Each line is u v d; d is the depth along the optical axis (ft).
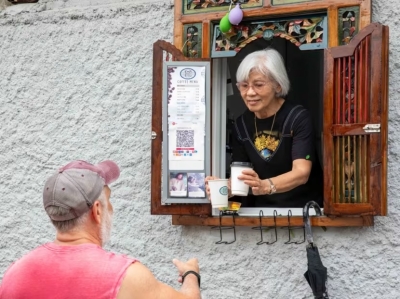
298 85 15.88
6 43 15.99
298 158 13.08
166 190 13.33
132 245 14.52
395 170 12.60
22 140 15.69
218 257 13.74
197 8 13.70
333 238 12.82
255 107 13.23
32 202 15.49
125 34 14.98
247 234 13.53
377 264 12.53
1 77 15.98
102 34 15.17
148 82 14.70
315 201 13.46
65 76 15.42
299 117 13.25
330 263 12.81
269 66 13.03
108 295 8.68
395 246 12.46
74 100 15.30
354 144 12.15
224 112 14.07
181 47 13.76
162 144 13.43
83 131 15.16
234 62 14.74
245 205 13.99
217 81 13.94
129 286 8.77
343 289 12.70
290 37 13.01
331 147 12.32
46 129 15.49
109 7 15.19
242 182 12.67
